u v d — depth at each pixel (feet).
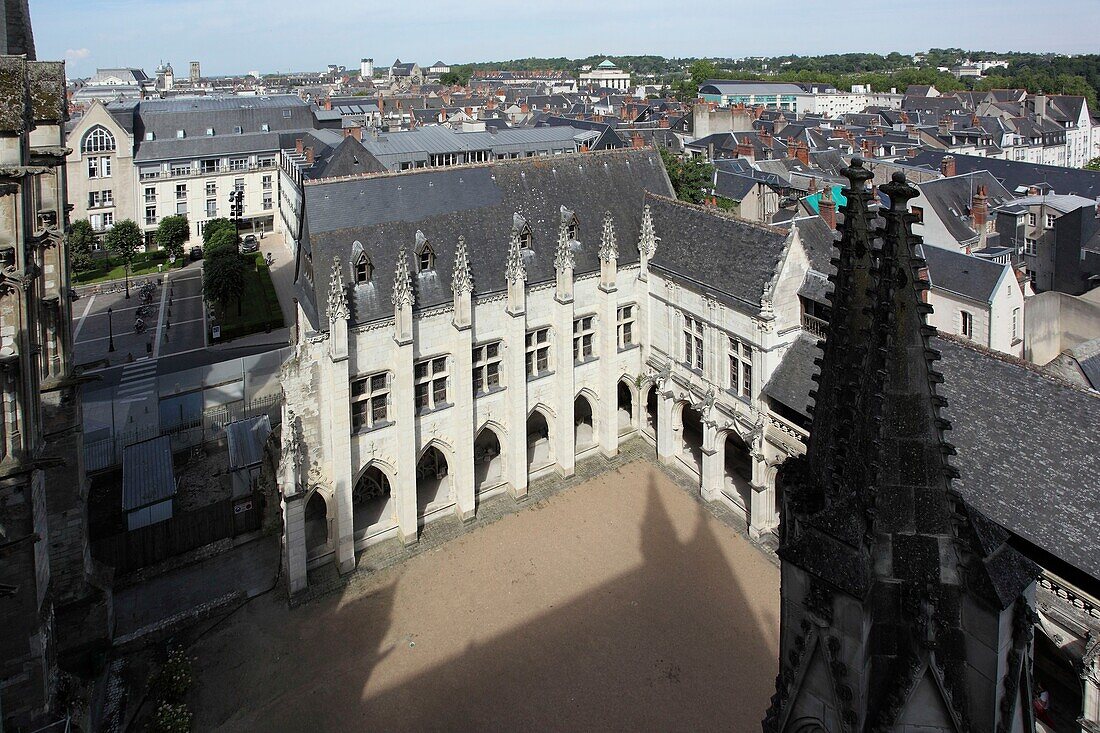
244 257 397.39
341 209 161.58
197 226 469.98
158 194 454.81
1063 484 106.22
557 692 129.80
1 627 101.86
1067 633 101.60
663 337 191.31
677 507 178.81
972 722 44.83
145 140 462.60
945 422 45.34
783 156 508.53
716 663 134.21
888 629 45.37
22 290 94.79
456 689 131.03
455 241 171.73
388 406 162.61
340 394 151.12
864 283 48.26
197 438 212.02
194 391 233.55
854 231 48.67
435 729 123.44
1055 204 307.17
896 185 45.19
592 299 190.19
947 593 44.91
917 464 45.37
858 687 45.09
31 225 104.37
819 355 152.87
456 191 177.88
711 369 175.11
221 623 147.13
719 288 168.14
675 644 138.82
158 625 142.61
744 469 191.01
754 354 160.56
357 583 157.07
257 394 234.99
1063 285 292.81
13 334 95.30
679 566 159.22
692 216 188.75
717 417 173.58
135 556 157.99
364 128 470.80
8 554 100.48
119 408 229.66
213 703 129.49
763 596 149.48
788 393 152.87
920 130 584.81
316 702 129.08
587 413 217.97
